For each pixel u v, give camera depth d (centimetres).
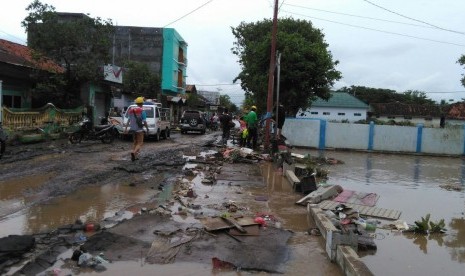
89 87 2712
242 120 2305
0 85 1712
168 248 529
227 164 1394
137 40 4869
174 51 5003
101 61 2539
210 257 510
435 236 678
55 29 2297
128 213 705
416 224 700
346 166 1597
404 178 1348
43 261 473
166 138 2628
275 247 555
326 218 650
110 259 490
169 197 841
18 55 2419
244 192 941
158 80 4081
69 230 593
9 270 449
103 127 2012
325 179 1215
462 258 577
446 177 1426
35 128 1941
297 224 690
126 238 554
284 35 2348
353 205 852
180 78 5628
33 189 861
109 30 2495
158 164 1298
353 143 2361
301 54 2312
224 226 620
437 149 2356
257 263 496
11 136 1727
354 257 471
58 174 1047
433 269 531
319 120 2353
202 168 1259
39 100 2428
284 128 2366
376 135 2355
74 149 1653
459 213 862
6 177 984
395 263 545
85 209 725
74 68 2405
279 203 844
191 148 1947
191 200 823
